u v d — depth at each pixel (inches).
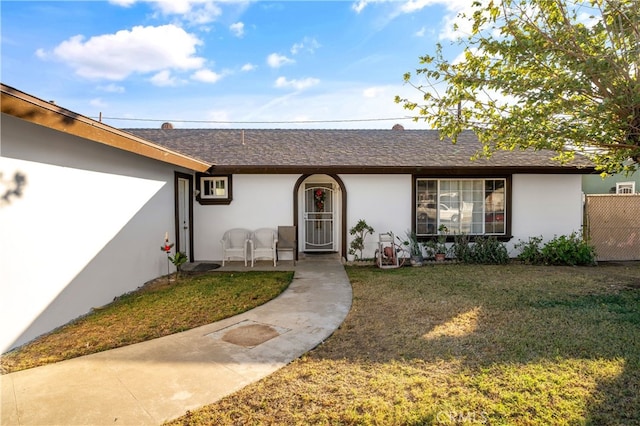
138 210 271.0
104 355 148.9
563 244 355.9
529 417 104.3
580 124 228.8
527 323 182.2
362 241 367.6
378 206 381.7
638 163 256.1
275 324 187.6
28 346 159.2
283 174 378.9
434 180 385.4
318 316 200.2
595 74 209.9
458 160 377.4
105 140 191.3
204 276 307.3
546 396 115.0
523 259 368.8
